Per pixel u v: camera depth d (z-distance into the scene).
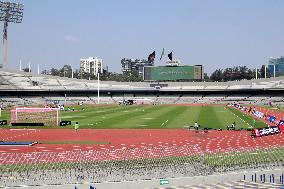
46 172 34.84
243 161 38.84
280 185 33.25
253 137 60.22
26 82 171.62
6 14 155.25
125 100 163.25
